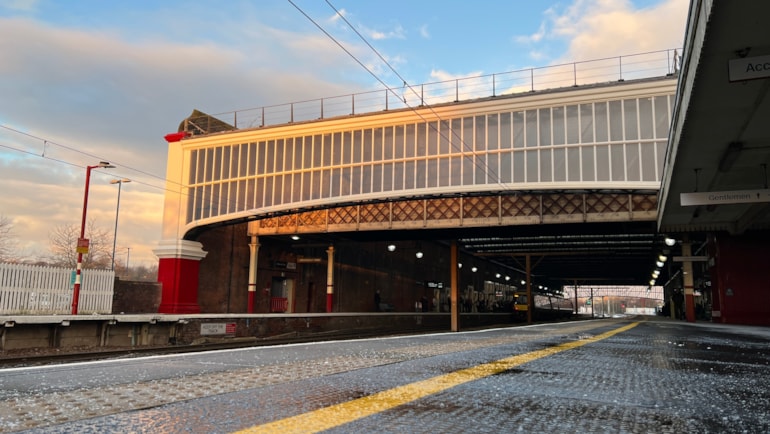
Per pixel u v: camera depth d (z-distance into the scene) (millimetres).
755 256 27016
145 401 2861
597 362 5469
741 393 3590
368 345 7531
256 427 2275
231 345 21469
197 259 34844
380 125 30688
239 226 38281
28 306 21734
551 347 7555
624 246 50625
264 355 5730
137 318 20734
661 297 163500
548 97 27125
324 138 32062
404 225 32812
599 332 13930
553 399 3158
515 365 4961
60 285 23172
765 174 16516
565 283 116000
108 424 2303
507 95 27984
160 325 21938
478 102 28516
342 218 34938
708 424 2580
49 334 18219
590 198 29078
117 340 20406
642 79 25516
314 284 44281
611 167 25781
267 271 39969
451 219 31781
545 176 26938
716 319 29969
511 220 30469
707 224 27500
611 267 74312
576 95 26609
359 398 3045
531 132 27516
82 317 18969
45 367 4328
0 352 16469
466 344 7910
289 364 4801
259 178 33281
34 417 2430
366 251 50375
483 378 3996
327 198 31312
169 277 33844
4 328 16766
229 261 37375
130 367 4414
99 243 71312
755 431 2439
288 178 32594
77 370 4145
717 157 15094
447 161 29000
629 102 25875
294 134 32625
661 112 25234
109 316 19906
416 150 29734
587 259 62719
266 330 27469
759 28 8258
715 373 4785
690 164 15820
